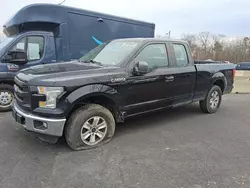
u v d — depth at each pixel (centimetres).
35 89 346
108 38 819
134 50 439
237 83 1265
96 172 314
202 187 286
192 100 561
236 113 643
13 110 400
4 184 283
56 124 345
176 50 519
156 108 479
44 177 300
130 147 395
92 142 390
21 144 397
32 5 639
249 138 451
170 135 456
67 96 348
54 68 405
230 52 5306
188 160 353
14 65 594
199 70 555
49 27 677
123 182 292
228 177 309
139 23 925
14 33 696
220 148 400
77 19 724
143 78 436
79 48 738
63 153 367
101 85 381
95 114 384
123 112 423
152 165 335
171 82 489
